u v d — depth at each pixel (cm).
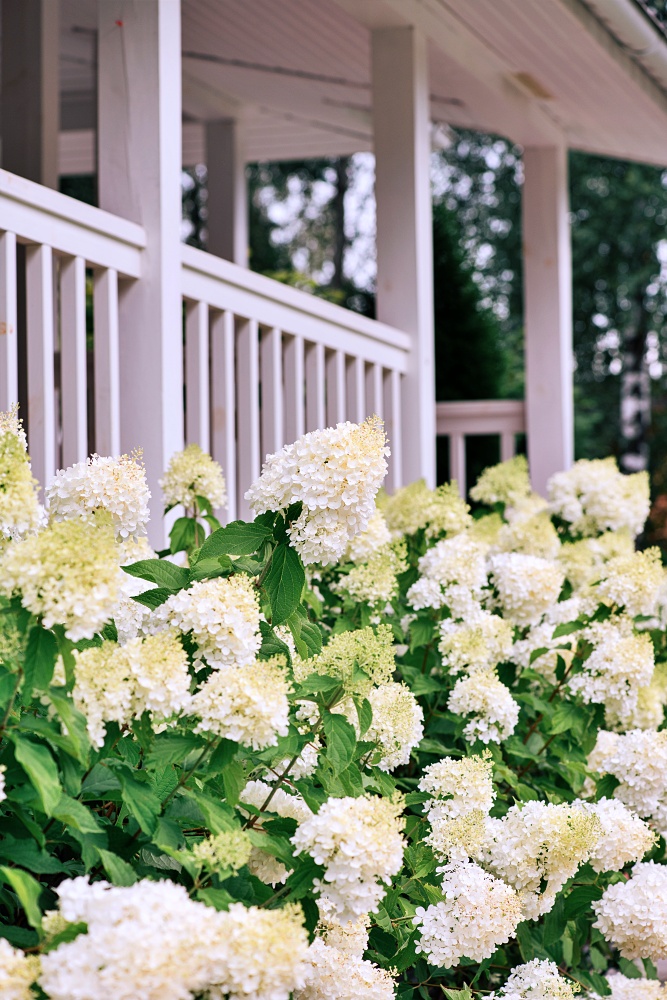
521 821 221
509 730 256
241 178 695
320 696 195
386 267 472
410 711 216
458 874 208
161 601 189
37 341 274
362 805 167
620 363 1941
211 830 162
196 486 271
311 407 406
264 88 657
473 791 221
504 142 2012
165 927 134
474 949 204
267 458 203
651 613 330
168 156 308
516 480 460
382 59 465
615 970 310
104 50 309
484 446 729
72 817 150
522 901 220
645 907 227
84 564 150
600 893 236
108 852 152
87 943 131
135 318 306
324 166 2061
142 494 212
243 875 174
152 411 304
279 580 194
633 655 269
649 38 496
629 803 259
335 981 177
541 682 296
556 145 618
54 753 160
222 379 346
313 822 165
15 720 164
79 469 208
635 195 1861
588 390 1928
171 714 164
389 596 266
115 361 296
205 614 173
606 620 288
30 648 150
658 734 260
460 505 337
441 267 768
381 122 467
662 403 1834
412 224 467
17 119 473
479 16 474
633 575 284
